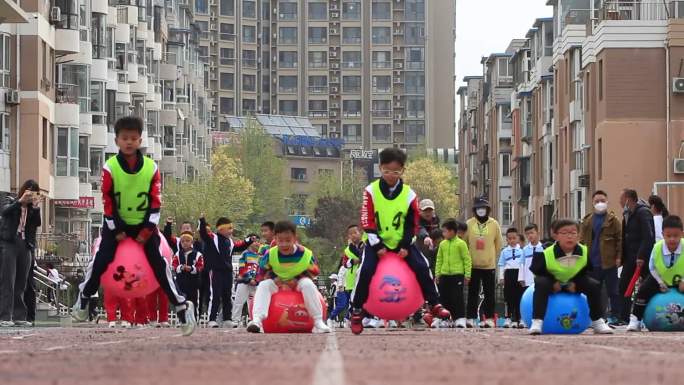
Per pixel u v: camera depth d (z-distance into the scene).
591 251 33.81
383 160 22.03
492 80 153.12
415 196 22.14
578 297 23.59
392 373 10.97
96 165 95.00
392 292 21.95
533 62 115.81
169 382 9.97
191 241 40.50
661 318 25.88
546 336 22.00
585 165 86.06
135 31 112.25
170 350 15.05
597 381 10.22
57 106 80.88
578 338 20.38
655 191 65.31
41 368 11.73
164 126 140.25
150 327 31.44
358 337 21.36
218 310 39.31
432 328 33.31
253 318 24.98
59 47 80.44
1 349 16.14
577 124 91.19
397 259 22.19
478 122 171.62
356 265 39.78
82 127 88.38
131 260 19.61
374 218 22.09
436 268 35.28
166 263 19.89
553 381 10.17
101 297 49.75
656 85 78.50
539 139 112.00
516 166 128.12
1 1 57.66
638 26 78.56
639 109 78.75
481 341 18.62
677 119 77.62
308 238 186.88
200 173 159.12
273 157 192.38
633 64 78.69
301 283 25.08
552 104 106.81
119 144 19.39
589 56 84.81
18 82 73.75
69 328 31.12
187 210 126.31
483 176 160.75
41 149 75.25
